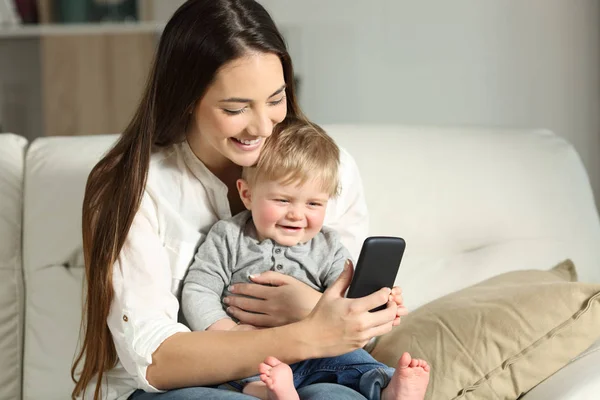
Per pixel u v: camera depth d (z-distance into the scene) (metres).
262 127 1.33
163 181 1.45
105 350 1.38
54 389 1.57
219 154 1.45
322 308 1.25
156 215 1.43
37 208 1.66
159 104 1.39
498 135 1.97
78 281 1.63
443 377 1.38
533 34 3.20
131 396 1.42
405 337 1.45
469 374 1.38
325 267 1.46
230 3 1.32
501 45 3.24
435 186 1.85
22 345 1.63
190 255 1.45
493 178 1.88
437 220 1.83
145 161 1.39
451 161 1.88
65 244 1.64
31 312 1.62
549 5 3.17
